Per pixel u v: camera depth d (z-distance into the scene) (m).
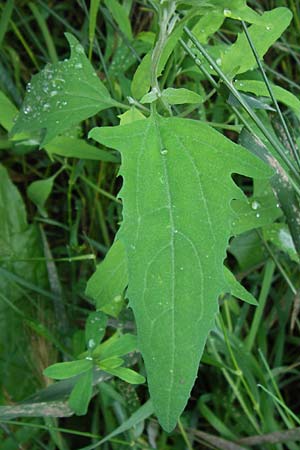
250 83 0.31
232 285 0.29
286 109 0.43
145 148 0.25
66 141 0.36
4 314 0.37
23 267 0.39
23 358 0.37
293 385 0.42
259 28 0.31
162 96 0.27
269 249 0.37
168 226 0.24
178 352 0.24
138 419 0.34
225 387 0.40
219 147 0.25
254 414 0.39
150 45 0.38
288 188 0.31
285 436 0.36
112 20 0.40
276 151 0.31
